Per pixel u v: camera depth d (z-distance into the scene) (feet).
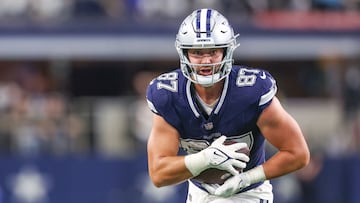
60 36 147.33
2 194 125.29
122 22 147.54
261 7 149.59
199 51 59.93
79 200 125.90
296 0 151.02
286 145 61.98
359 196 126.41
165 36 147.54
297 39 149.79
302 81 158.20
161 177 61.82
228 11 148.05
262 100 61.16
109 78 158.71
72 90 157.69
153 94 62.18
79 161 126.21
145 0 148.97
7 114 135.64
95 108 136.36
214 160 60.18
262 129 62.08
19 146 131.03
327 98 152.76
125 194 125.80
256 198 64.95
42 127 133.49
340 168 126.72
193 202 65.92
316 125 147.84
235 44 60.90
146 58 152.25
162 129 62.44
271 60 158.92
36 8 148.36
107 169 126.00
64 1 148.66
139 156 126.21
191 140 62.90
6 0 147.74
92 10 148.36
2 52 146.82
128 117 134.21
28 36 147.02
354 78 146.51
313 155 126.72
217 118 61.52
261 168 62.13
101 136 133.69
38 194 125.80
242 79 61.52
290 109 149.38
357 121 140.67
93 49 147.95
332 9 151.23
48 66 156.35
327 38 150.51
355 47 151.02
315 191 126.41
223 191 61.57
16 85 153.28
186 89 61.57
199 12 60.59
